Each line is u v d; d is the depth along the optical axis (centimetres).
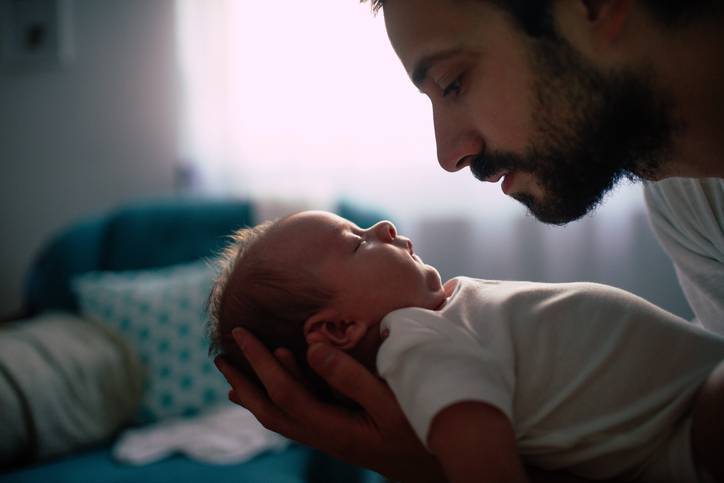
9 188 281
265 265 92
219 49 251
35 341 180
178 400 187
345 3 242
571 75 70
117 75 267
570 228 237
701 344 78
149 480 149
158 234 223
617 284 234
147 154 269
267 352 83
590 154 73
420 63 77
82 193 276
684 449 72
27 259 283
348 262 89
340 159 248
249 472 151
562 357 78
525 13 69
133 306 196
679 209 94
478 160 81
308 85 247
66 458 168
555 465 78
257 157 255
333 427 79
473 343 76
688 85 67
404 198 248
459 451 66
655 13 65
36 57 271
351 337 86
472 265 247
